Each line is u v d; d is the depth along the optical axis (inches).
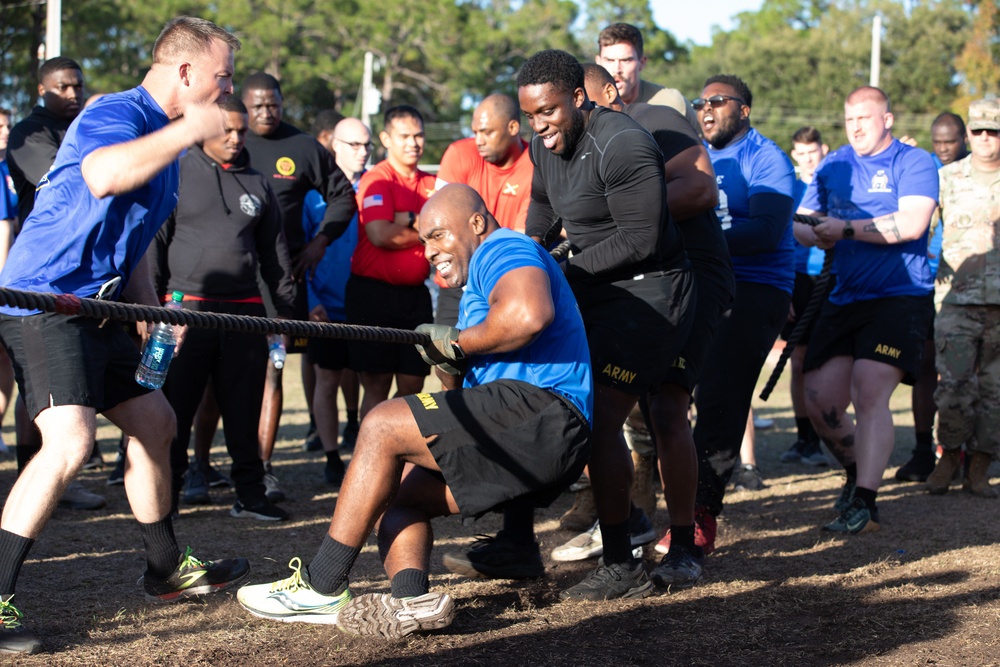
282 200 241.0
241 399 204.1
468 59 1439.5
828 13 2063.2
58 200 131.2
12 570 128.5
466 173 227.3
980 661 129.6
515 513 161.9
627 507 152.8
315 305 262.7
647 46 1964.8
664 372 150.3
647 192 141.9
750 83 1838.1
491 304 127.6
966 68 1534.2
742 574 169.0
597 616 146.5
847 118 220.7
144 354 138.0
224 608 147.8
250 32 1373.0
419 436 127.6
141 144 119.8
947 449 242.1
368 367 236.1
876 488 200.8
